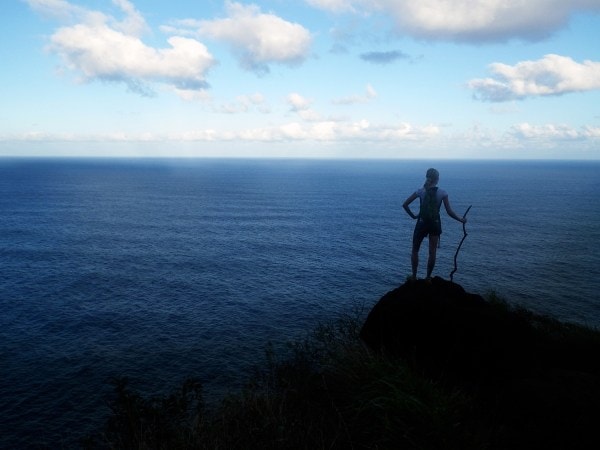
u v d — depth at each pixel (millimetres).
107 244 78750
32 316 40094
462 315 7199
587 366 7617
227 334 35406
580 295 46844
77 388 26500
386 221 114875
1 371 28750
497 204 155125
